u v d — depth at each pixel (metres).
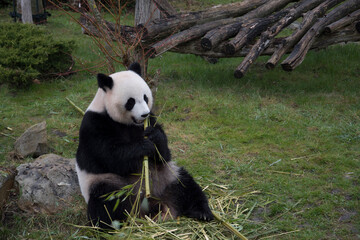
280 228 5.00
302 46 9.14
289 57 8.98
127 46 7.99
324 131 7.69
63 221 5.37
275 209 5.40
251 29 9.73
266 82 10.30
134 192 5.02
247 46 9.90
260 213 5.41
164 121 8.41
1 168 5.82
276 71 11.09
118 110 4.89
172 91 9.77
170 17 9.87
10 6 19.64
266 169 6.50
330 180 6.07
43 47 11.16
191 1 18.36
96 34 9.26
